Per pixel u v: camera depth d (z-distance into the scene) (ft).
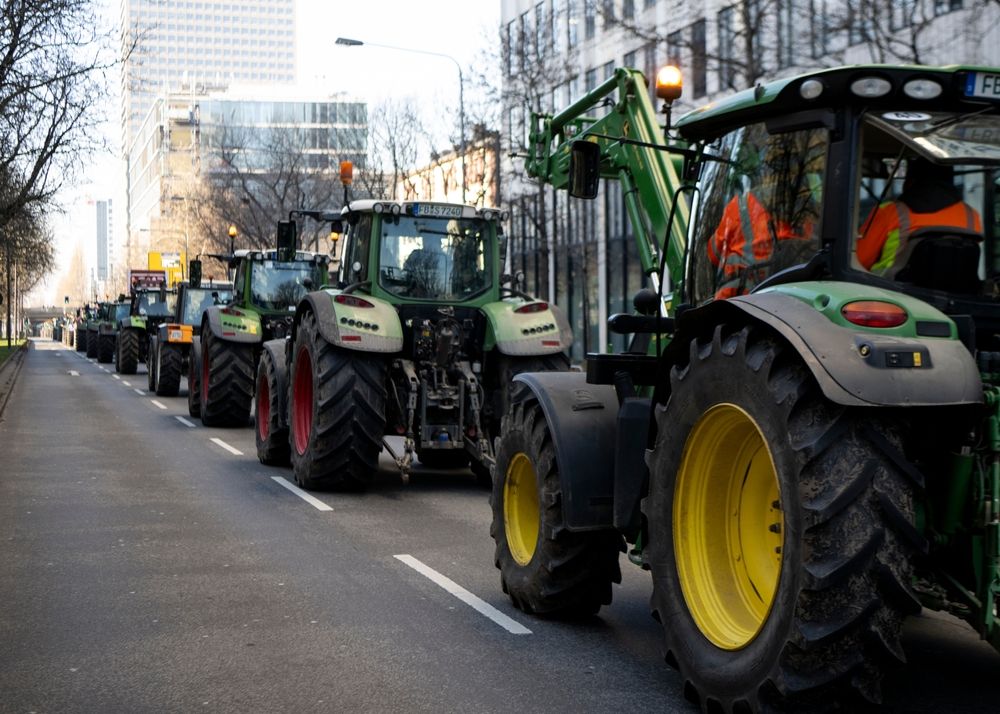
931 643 18.48
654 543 15.65
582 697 15.61
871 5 49.93
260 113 329.93
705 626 14.60
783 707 13.05
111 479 38.40
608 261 112.16
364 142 147.13
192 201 185.78
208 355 57.26
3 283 216.95
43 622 19.61
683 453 15.05
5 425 59.26
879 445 12.52
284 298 59.21
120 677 16.51
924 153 14.23
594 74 104.47
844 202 14.38
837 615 12.30
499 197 99.35
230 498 34.19
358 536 28.02
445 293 37.22
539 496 19.19
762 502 14.87
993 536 12.56
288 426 39.52
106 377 112.47
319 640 18.52
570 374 19.99
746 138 16.52
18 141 99.91
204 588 22.22
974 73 13.93
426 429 35.45
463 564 24.68
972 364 12.66
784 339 13.34
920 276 14.34
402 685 16.15
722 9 61.62
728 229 16.85
